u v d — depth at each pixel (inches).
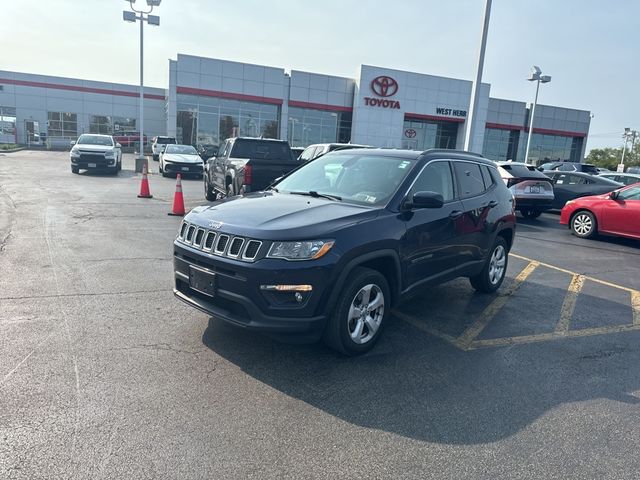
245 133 1403.8
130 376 141.3
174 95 1310.3
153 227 370.3
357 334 161.3
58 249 287.0
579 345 186.9
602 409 137.9
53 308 191.9
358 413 129.2
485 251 232.5
